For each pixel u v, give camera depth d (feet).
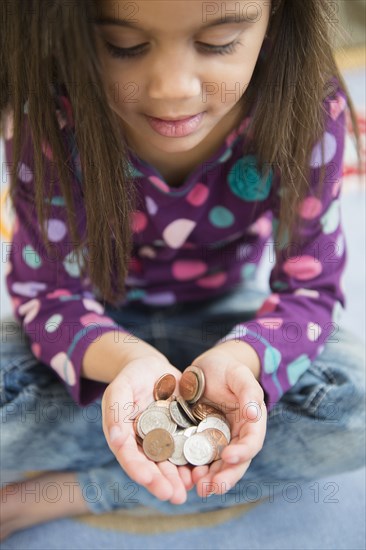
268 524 2.17
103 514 2.21
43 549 2.11
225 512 2.21
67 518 2.19
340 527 2.15
